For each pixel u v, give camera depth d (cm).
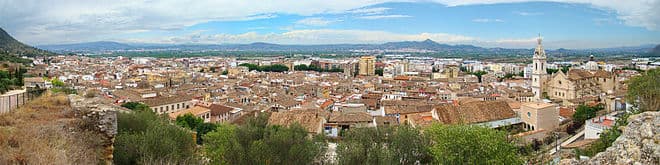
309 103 15162
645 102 8038
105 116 3862
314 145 5028
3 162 2566
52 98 4628
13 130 3189
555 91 18012
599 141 6022
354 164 4612
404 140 5825
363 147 5125
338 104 14212
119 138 4050
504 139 5384
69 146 3114
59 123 3566
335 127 9425
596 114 11506
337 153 5000
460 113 10188
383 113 11644
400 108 11794
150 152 3834
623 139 2892
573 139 8531
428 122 9544
